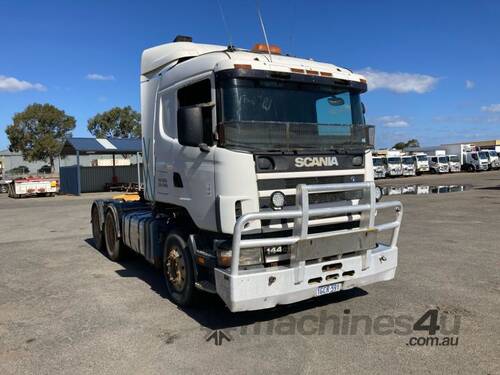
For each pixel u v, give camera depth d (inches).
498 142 3233.3
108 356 174.6
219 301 236.8
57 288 271.4
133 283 279.6
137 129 3026.6
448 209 642.8
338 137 210.8
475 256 333.1
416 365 161.2
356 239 199.3
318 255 189.3
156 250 258.7
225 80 192.1
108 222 355.6
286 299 187.5
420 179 1780.3
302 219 182.2
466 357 167.2
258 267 187.3
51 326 207.9
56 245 423.8
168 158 234.5
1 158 3208.7
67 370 163.8
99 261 347.6
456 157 2283.5
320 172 202.1
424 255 338.0
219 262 188.4
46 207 896.9
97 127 3048.7
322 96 216.1
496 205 677.9
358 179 215.5
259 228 185.2
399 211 219.0
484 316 209.2
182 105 224.2
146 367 164.6
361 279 207.2
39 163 3257.9
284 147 194.4
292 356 170.2
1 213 776.9
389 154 2087.8
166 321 210.2
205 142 197.3
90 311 227.5
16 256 372.8
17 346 186.2
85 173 1524.4
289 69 203.3
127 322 210.5
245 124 188.9
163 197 242.7
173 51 243.1
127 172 1611.7
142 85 271.6
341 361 165.3
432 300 232.7
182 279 226.5
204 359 169.8
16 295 258.5
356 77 229.0
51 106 2645.2
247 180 185.3
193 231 221.9
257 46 231.5
